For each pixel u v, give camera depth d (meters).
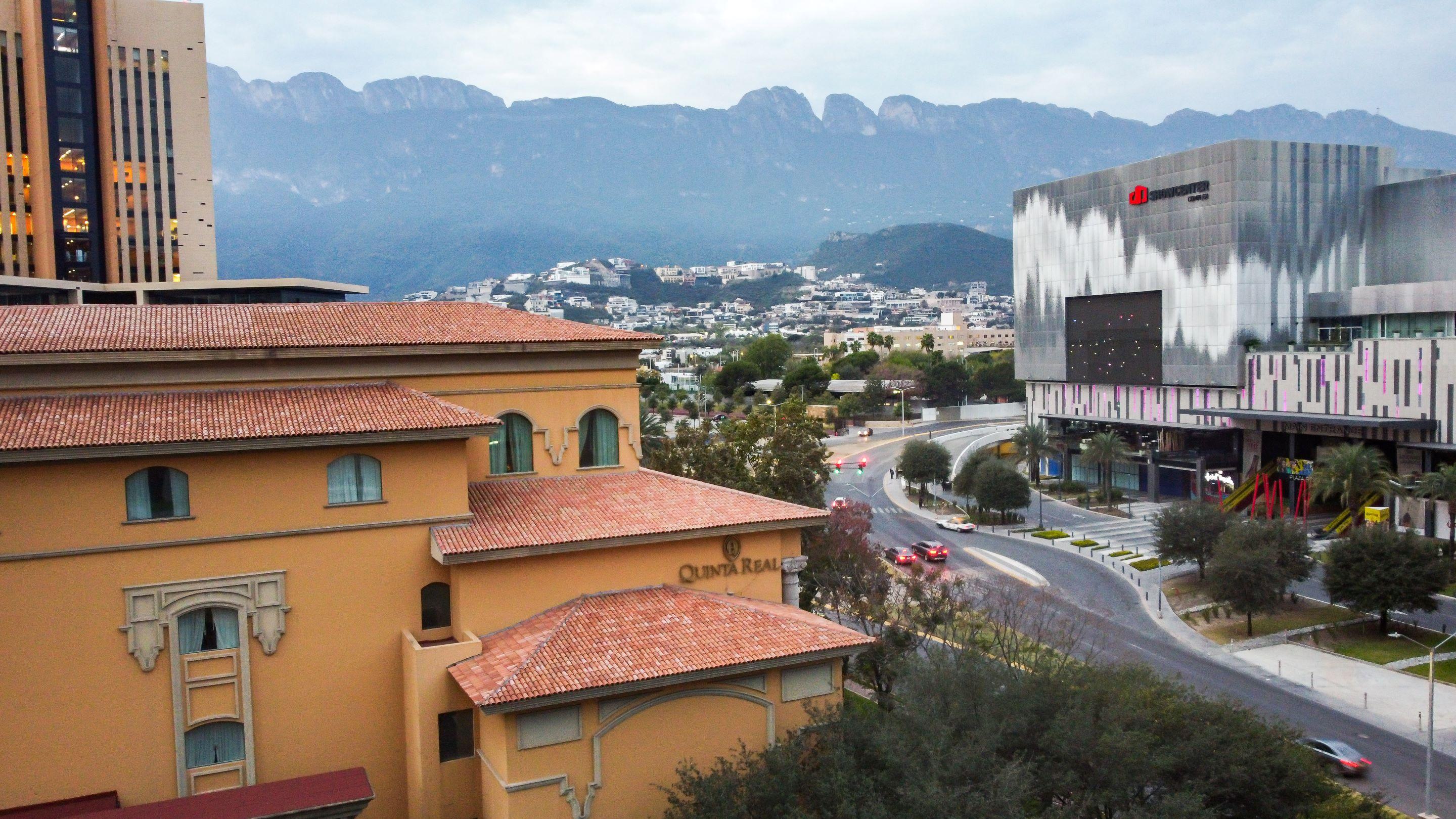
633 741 34.47
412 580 38.22
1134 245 118.88
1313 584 79.75
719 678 35.72
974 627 53.16
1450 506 78.94
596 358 45.91
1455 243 101.50
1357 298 103.19
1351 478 86.75
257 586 35.72
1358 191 109.75
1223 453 114.25
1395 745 50.47
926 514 121.31
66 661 33.28
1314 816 35.31
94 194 125.38
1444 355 86.62
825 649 37.03
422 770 35.31
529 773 32.75
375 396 39.97
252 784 35.62
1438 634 65.94
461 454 38.91
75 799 33.34
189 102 130.75
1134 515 113.50
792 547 44.03
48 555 32.81
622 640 35.72
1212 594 72.06
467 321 45.81
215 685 35.28
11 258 120.19
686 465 68.69
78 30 123.12
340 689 37.16
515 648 35.38
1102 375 125.69
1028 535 106.38
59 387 36.00
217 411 36.69
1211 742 34.94
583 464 46.19
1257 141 105.19
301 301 120.75
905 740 32.06
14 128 120.06
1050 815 29.78
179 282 119.38
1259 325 106.69
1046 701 35.41
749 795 31.67
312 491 36.66
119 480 33.91
